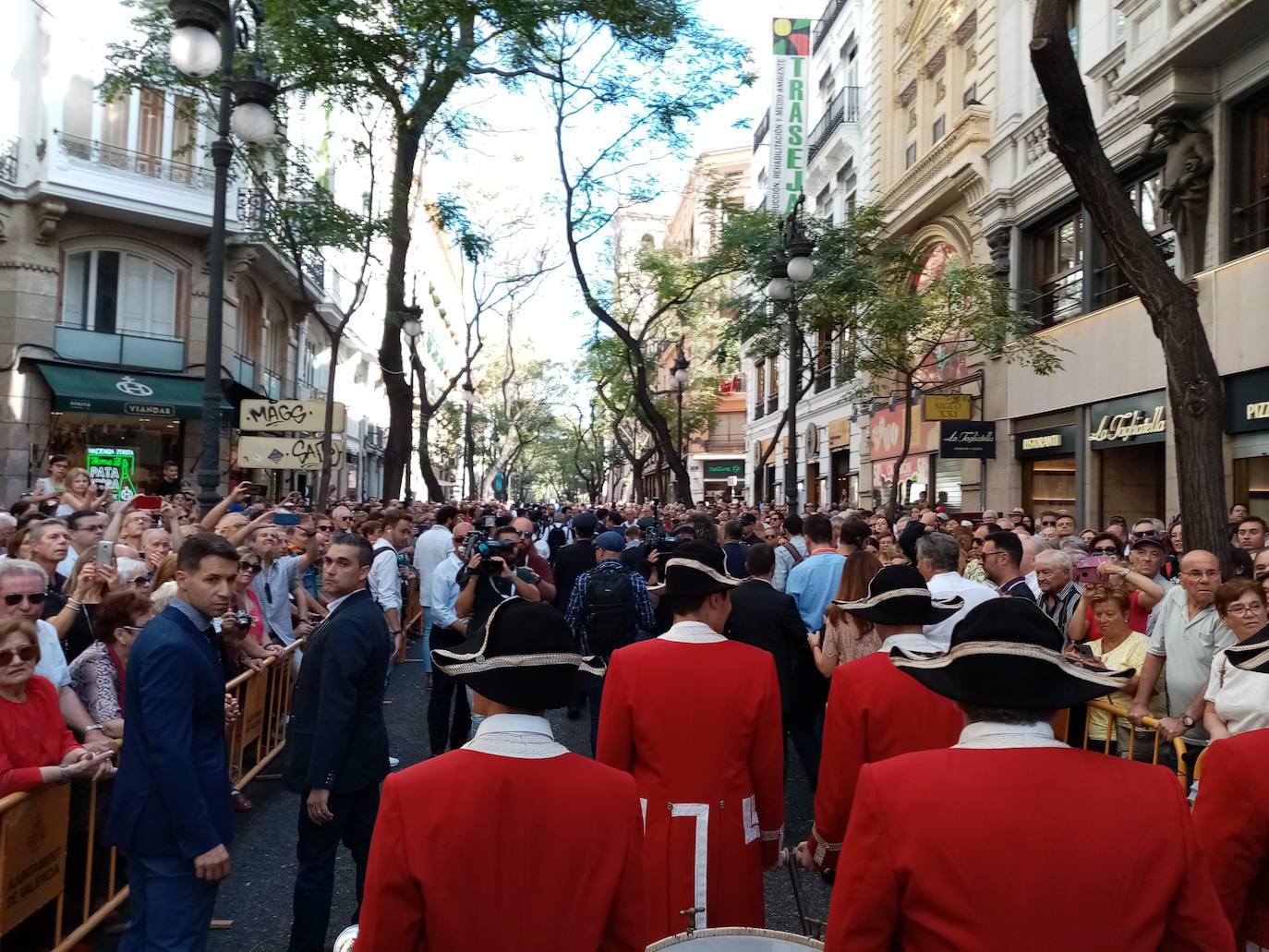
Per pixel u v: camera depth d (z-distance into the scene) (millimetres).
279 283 28438
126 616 4871
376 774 4355
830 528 7695
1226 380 13156
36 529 5785
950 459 22297
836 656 6090
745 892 3303
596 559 9820
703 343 40500
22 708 4066
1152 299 6785
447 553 9633
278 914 4812
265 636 7191
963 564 9812
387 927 2006
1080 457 17000
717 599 3551
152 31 15812
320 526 10117
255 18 13648
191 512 10688
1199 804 2490
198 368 22688
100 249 21453
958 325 17531
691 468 58031
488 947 1985
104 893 4633
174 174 21484
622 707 3412
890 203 25125
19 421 20000
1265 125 12727
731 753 3342
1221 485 6777
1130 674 1904
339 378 40500
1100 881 1768
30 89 20031
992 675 1928
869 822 1924
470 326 29562
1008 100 19688
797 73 35469
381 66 13969
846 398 20984
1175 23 13695
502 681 2156
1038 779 1860
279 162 16062
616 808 2143
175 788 3273
